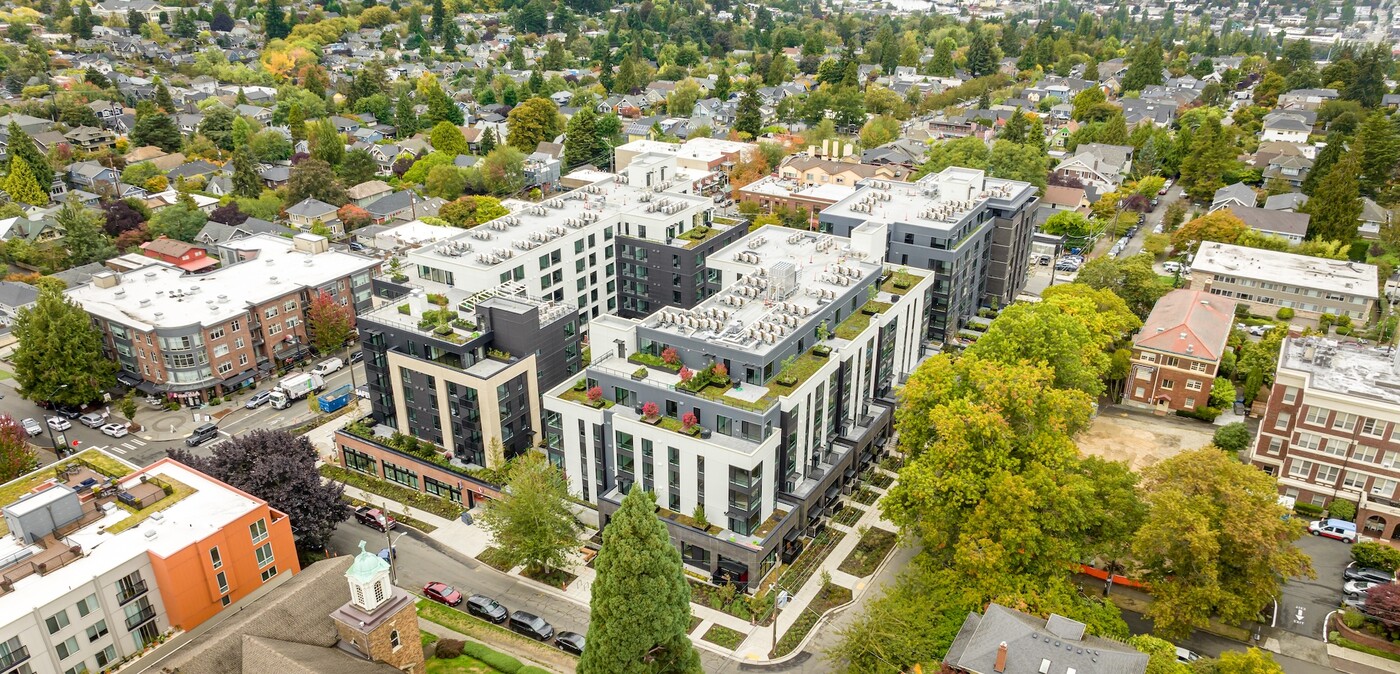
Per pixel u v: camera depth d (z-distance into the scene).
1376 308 147.75
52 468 85.94
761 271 109.94
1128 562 85.44
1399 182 196.88
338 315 133.50
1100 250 182.00
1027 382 83.44
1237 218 168.75
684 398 87.50
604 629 63.41
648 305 138.50
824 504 98.06
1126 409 121.56
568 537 88.56
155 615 73.62
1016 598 71.94
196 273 142.12
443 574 91.69
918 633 72.19
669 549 64.00
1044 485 76.94
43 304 119.25
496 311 102.56
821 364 94.56
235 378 127.94
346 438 109.88
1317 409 93.19
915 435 92.25
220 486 81.56
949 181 140.62
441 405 102.81
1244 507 72.00
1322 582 86.12
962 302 136.12
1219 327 123.69
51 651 66.62
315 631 70.12
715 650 79.69
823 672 76.88
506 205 192.50
